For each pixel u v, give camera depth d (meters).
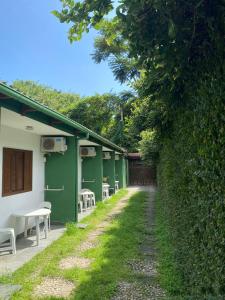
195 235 3.06
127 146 27.02
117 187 20.11
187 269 3.65
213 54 2.46
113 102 30.09
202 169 2.67
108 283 4.64
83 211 11.54
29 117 5.86
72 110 30.20
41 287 4.53
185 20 2.51
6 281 4.63
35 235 7.86
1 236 6.81
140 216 10.32
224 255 2.17
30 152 8.64
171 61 2.72
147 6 2.39
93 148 13.05
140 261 5.66
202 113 2.63
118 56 24.98
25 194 8.22
